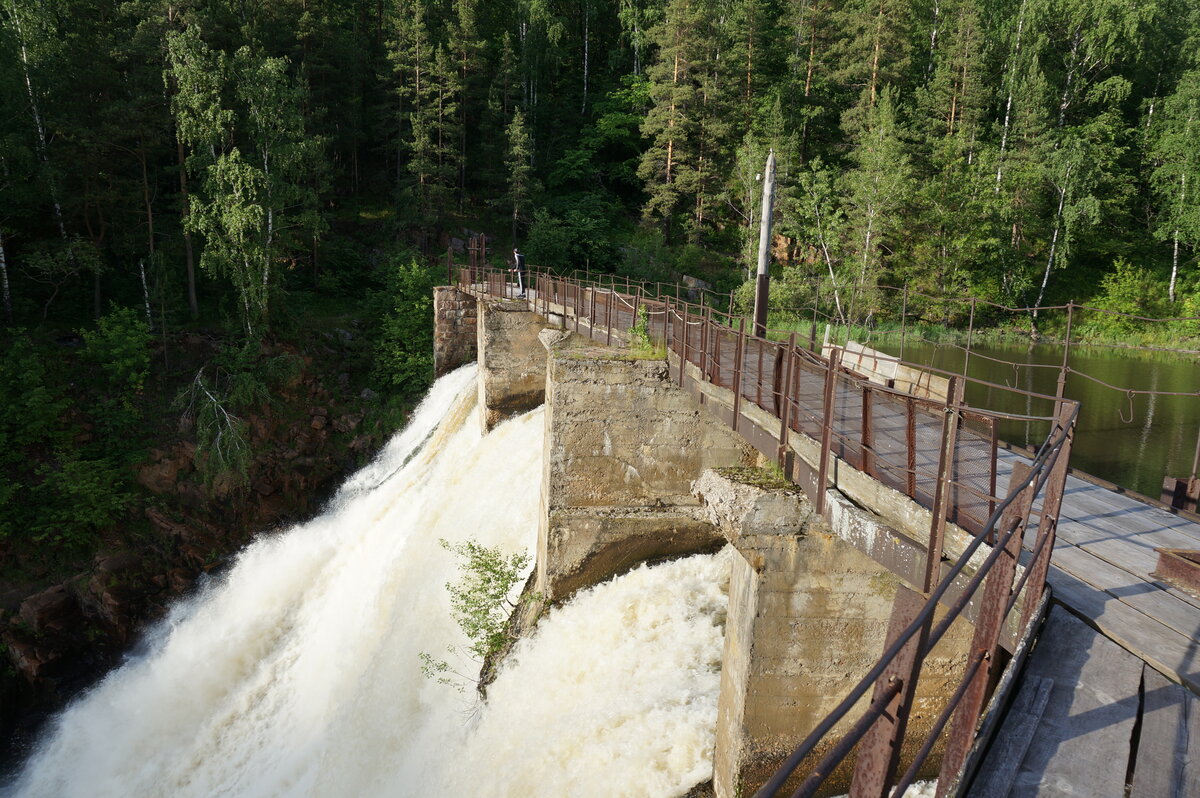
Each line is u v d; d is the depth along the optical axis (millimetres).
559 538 17734
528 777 14055
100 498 29344
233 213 34594
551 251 56625
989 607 4867
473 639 19188
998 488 8719
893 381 16609
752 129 62812
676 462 17812
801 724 11352
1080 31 64375
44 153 37625
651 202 63719
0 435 29156
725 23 67062
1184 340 48375
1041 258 57969
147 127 37531
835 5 67688
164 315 35406
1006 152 58562
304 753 19984
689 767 12781
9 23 37938
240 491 32375
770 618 10930
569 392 17312
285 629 26828
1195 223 51812
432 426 36000
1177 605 6816
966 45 59531
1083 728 4820
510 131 59156
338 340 42000
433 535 24422
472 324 39219
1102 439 28234
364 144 64312
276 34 55219
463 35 62406
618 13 79500
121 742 23000
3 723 24281
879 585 10984
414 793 16203
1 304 35719
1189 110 55375
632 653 15562
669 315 19203
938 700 10953
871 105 56969
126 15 41062
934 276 53312
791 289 51188
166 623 27984
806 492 10156
